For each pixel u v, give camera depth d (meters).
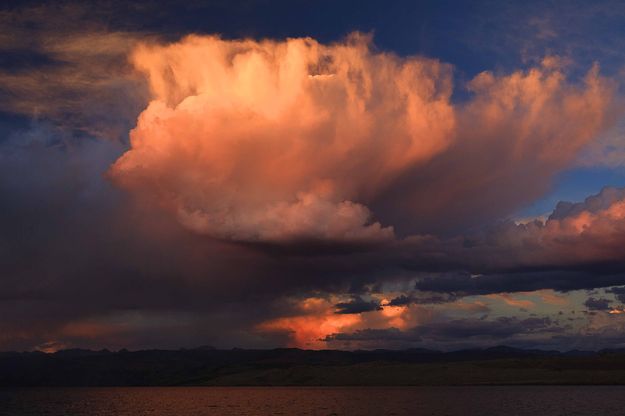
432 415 190.75
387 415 194.38
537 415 180.88
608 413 186.75
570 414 183.50
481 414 190.12
